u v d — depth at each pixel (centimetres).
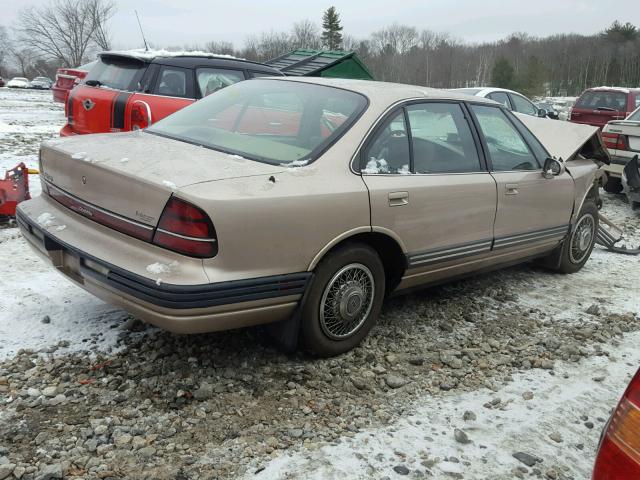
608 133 901
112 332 367
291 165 326
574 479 273
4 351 338
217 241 282
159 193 284
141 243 294
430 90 422
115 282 294
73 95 733
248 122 379
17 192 580
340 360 361
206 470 259
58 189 349
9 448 262
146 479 251
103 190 310
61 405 295
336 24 7944
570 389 351
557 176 497
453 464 276
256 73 809
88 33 6819
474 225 416
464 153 422
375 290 366
